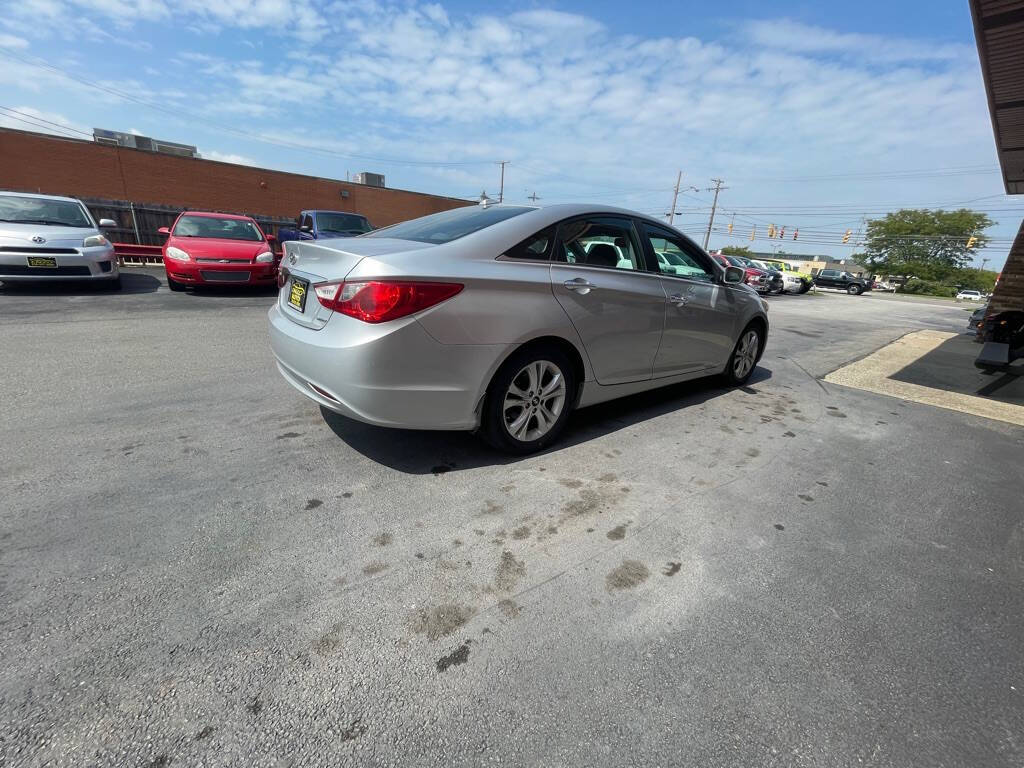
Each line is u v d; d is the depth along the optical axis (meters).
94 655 1.48
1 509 2.16
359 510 2.31
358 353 2.29
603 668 1.55
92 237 7.92
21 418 3.13
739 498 2.62
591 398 3.22
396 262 2.34
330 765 1.23
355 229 11.37
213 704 1.36
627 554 2.11
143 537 2.03
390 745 1.29
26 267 7.34
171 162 20.03
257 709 1.36
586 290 2.94
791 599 1.89
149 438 2.93
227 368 4.41
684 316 3.69
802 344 7.68
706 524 2.36
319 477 2.59
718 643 1.66
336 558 1.98
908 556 2.20
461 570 1.95
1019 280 8.51
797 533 2.33
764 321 4.73
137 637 1.55
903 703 1.49
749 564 2.09
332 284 2.40
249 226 9.82
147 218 16.75
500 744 1.31
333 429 3.18
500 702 1.42
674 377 3.85
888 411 4.25
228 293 9.00
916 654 1.67
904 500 2.70
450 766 1.25
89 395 3.59
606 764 1.27
